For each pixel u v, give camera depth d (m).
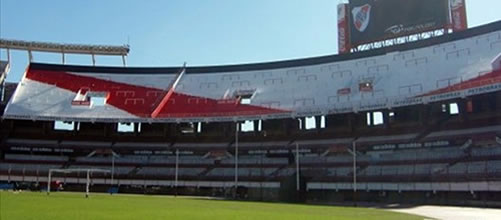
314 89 77.44
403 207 45.62
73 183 74.50
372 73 74.94
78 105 84.06
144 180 74.25
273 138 77.81
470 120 63.00
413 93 66.44
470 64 64.94
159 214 28.30
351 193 62.97
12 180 74.12
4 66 94.56
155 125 84.50
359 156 66.69
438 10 68.94
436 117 67.19
